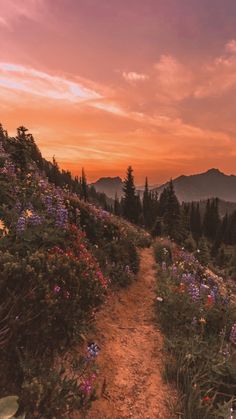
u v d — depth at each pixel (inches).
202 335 277.6
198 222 5999.0
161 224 2164.1
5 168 454.3
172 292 329.4
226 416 192.9
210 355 246.1
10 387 179.8
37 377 176.2
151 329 300.4
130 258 457.4
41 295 206.2
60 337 221.5
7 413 137.2
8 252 233.5
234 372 231.0
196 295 311.9
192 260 596.1
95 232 450.3
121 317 317.1
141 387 221.8
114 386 217.8
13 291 195.6
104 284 283.7
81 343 242.2
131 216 3324.3
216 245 4771.2
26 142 587.8
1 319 192.1
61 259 254.4
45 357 205.3
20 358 183.0
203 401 203.6
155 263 522.6
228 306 327.3
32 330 198.7
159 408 206.5
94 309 278.5
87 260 300.0
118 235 486.9
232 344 283.0
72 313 226.1
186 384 220.8
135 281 417.4
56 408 166.9
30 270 208.7
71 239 339.0
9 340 187.9
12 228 294.8
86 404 184.9
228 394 221.8
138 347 268.4
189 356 237.6
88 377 201.9
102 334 271.6
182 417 199.6
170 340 269.9
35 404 162.9
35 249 268.5
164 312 314.2
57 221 326.3
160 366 246.4
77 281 245.9
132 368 239.5
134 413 200.4
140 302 360.5
